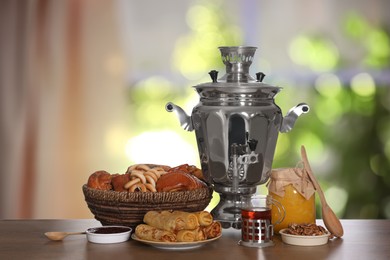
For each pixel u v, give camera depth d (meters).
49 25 5.36
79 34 5.39
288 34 5.53
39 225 2.55
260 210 2.26
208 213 2.25
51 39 5.36
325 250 2.21
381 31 5.53
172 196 2.33
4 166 5.35
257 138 2.39
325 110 5.53
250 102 2.39
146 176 2.39
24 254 2.16
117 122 5.44
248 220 2.26
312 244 2.26
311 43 5.53
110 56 5.42
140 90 5.48
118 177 2.42
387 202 5.54
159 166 2.58
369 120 5.54
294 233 2.29
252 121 2.37
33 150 5.37
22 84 5.34
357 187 5.54
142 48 5.47
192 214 2.22
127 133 5.46
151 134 5.47
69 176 5.39
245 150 2.38
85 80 5.41
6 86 5.33
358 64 5.55
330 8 5.52
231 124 2.37
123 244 2.28
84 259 2.11
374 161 5.55
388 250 2.21
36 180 5.38
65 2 5.36
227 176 2.41
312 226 2.31
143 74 5.48
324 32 5.52
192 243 2.19
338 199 5.54
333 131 5.53
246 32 5.52
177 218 2.21
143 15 5.46
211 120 2.39
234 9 5.52
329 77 5.53
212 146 2.41
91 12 5.40
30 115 5.36
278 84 5.53
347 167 5.53
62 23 5.36
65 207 5.40
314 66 5.53
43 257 2.12
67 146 5.39
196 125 2.46
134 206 2.34
